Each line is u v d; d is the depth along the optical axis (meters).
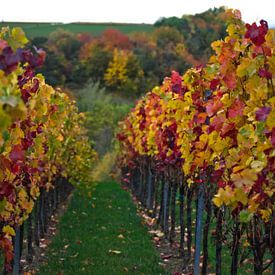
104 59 63.59
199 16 50.41
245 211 4.63
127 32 78.50
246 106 5.39
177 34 61.00
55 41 69.75
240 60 5.55
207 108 5.86
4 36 4.87
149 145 14.52
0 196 5.16
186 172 8.25
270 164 4.49
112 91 61.50
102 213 18.86
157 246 12.77
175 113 8.89
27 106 5.82
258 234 5.29
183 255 10.63
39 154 8.04
